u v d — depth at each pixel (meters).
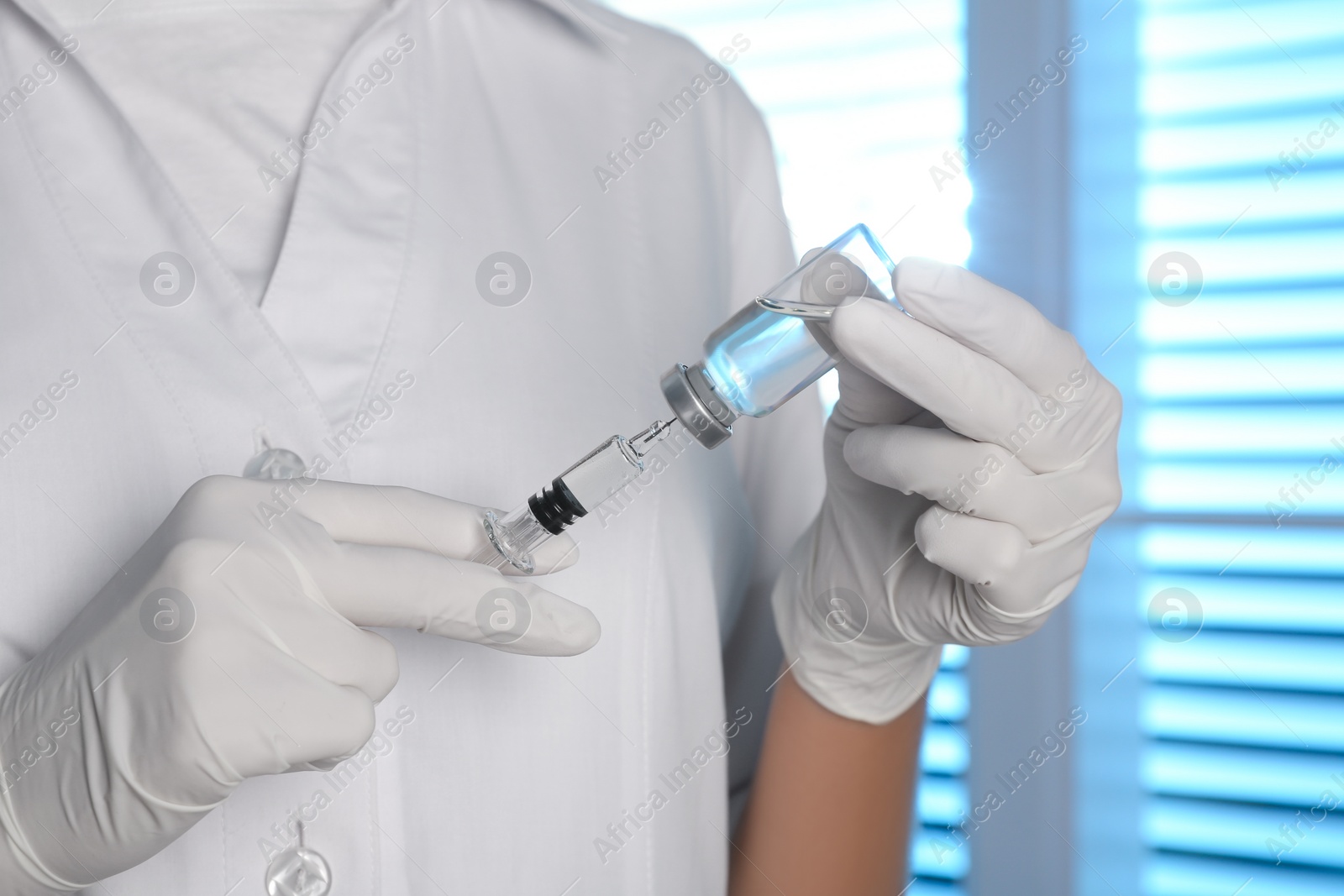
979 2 0.79
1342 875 0.74
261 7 0.51
